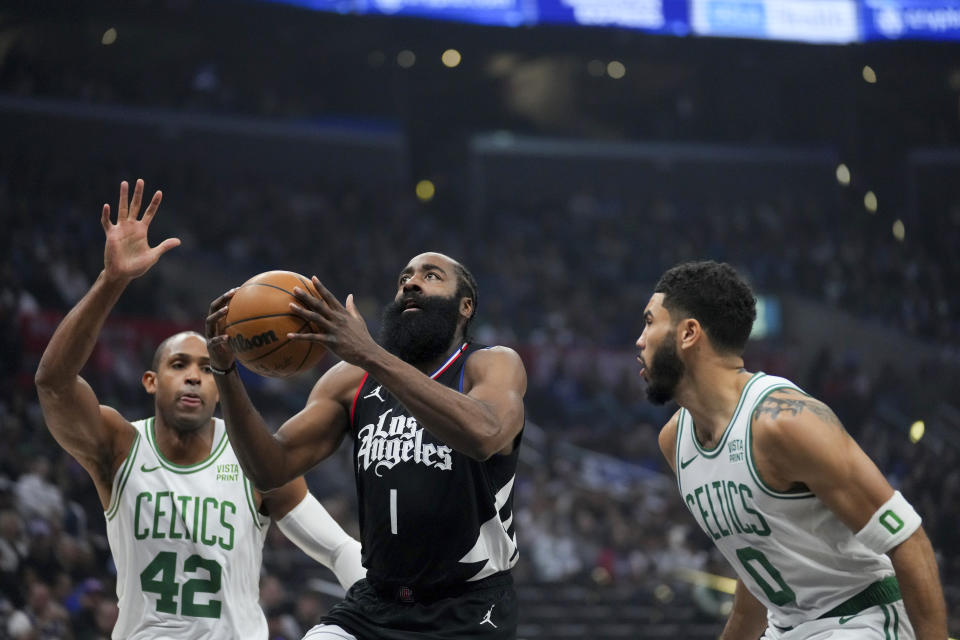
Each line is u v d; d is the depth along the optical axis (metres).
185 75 23.94
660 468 17.25
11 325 13.27
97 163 21.50
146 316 16.47
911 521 2.91
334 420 3.67
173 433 4.18
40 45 22.55
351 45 20.97
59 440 4.03
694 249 24.45
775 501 3.04
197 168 22.02
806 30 21.38
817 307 23.34
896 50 21.67
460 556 3.39
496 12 20.25
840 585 3.13
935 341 23.08
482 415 3.08
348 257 21.33
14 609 7.60
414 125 26.42
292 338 3.00
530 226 24.97
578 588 12.80
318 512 4.30
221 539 4.11
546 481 14.73
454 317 3.61
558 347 18.91
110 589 8.62
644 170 26.67
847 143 26.55
